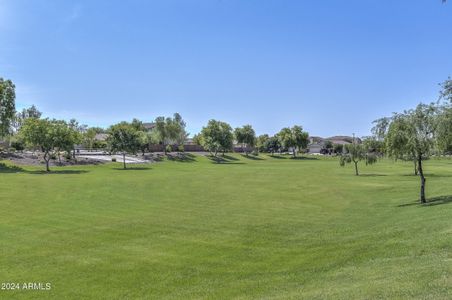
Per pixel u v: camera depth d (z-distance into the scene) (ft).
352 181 159.53
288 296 37.32
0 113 239.09
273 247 59.52
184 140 494.59
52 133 209.77
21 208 90.58
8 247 58.03
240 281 44.62
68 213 85.97
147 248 58.90
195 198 111.86
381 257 49.70
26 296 40.40
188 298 39.75
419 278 36.42
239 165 289.53
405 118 87.10
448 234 54.80
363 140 194.90
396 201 101.71
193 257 54.39
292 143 456.86
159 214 86.53
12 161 232.53
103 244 60.85
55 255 54.60
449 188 116.57
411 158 91.20
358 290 35.37
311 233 68.44
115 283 44.32
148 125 508.12
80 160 260.83
